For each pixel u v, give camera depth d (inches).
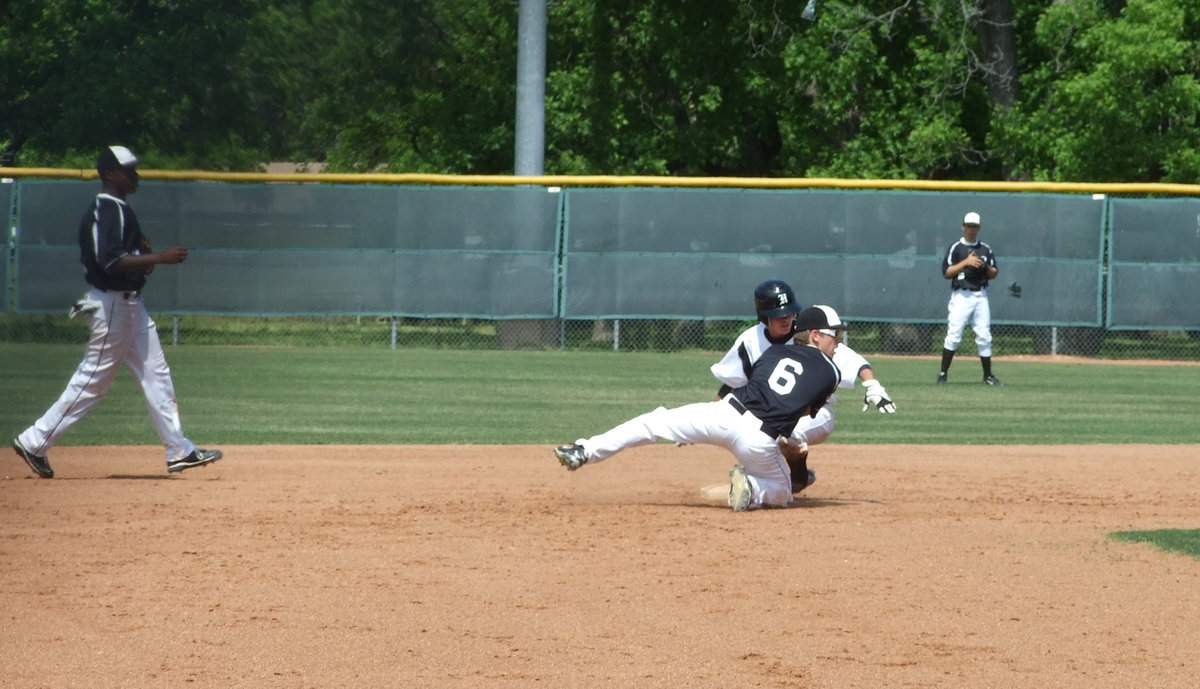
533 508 767.1
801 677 434.6
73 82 2308.1
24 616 503.2
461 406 1362.0
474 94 2957.7
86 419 1246.9
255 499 789.9
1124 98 2233.0
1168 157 2223.2
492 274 2075.5
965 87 2503.7
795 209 2070.6
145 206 2012.8
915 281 2071.9
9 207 1979.6
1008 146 2395.4
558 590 554.3
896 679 433.4
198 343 2082.9
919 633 490.3
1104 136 2241.6
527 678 430.9
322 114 2957.7
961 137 2442.2
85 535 665.6
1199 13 2245.3
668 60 2600.9
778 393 747.4
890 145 2503.7
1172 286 2054.6
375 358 1911.9
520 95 2156.7
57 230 1983.3
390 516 734.5
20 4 2325.3
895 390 1628.9
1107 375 1847.9
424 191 2066.9
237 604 525.3
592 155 2667.3
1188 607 534.3
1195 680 434.9
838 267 2073.1
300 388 1523.1
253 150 2645.2
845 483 898.1
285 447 1055.0
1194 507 801.6
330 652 459.2
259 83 2605.8
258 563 602.9
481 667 442.9
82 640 471.8
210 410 1318.9
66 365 1674.5
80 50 2331.4
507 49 2906.0
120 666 440.5
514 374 1706.4
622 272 2081.7
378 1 2792.8
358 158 3309.5
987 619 512.4
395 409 1334.9
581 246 2081.7
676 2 2593.5
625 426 752.3
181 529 686.5
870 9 2578.7
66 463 943.7
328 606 524.1
